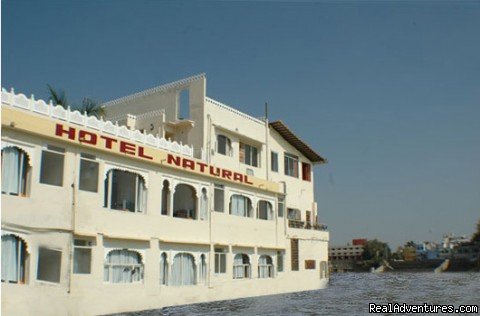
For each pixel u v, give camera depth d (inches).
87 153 800.9
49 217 727.1
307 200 1556.3
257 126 1331.2
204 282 1034.7
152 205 917.2
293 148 1523.1
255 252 1211.2
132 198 902.4
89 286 775.1
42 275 724.0
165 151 953.5
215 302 1029.2
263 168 1338.6
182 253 989.8
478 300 1047.6
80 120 799.1
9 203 676.7
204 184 1060.5
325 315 800.3
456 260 3902.6
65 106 1015.0
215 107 1162.6
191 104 1139.3
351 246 4977.9
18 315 668.1
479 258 3654.0
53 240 729.0
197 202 1036.5
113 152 835.4
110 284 813.2
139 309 861.2
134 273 873.5
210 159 1115.3
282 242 1331.2
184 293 970.7
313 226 1512.1
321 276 1524.4
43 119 729.0
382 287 1588.3
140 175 900.0
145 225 895.1
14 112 690.2
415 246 5905.5
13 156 698.2
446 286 1603.1
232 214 1155.9
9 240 679.1
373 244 4766.2
